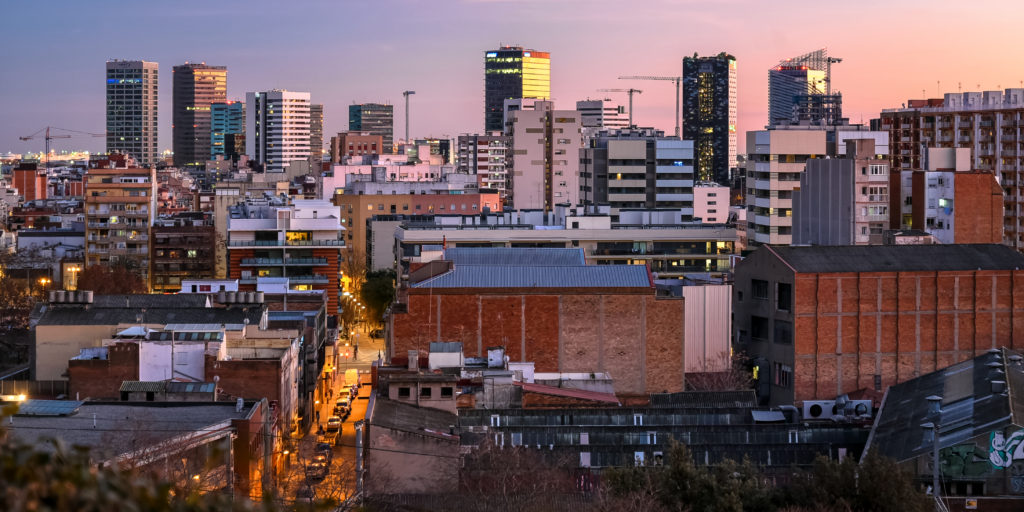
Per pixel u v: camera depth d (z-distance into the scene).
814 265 198.62
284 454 161.88
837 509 108.56
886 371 198.38
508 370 164.38
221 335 171.00
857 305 197.62
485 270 195.62
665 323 192.00
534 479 119.88
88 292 191.25
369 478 122.44
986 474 119.94
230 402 148.88
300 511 29.44
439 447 123.88
